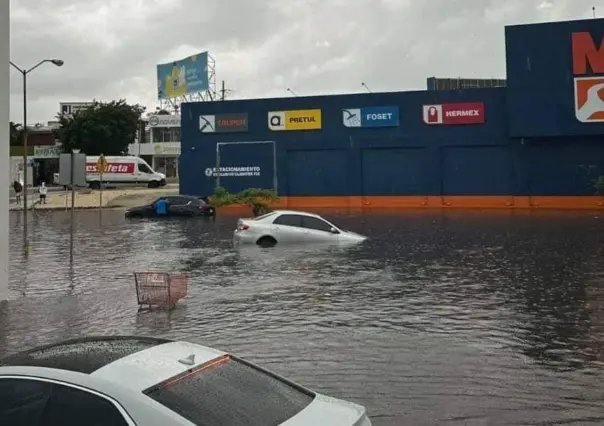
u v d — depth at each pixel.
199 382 3.51
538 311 10.79
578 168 39.16
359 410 3.57
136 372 3.46
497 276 14.46
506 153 40.69
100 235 26.81
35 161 82.31
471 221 30.34
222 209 41.75
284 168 44.50
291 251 19.75
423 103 42.09
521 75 38.47
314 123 43.97
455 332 9.48
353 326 9.95
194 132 45.97
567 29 37.66
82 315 11.28
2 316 11.27
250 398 3.49
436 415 6.25
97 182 62.59
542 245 20.09
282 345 8.94
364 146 43.12
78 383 3.34
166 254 19.84
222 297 12.57
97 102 84.00
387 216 34.41
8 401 3.43
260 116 44.81
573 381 7.22
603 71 37.22
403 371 7.67
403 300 11.92
